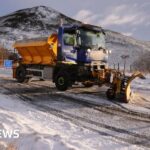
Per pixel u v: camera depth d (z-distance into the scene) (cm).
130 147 748
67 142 727
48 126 891
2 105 1155
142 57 6812
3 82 1891
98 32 1612
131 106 1228
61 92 1529
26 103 1248
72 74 1574
